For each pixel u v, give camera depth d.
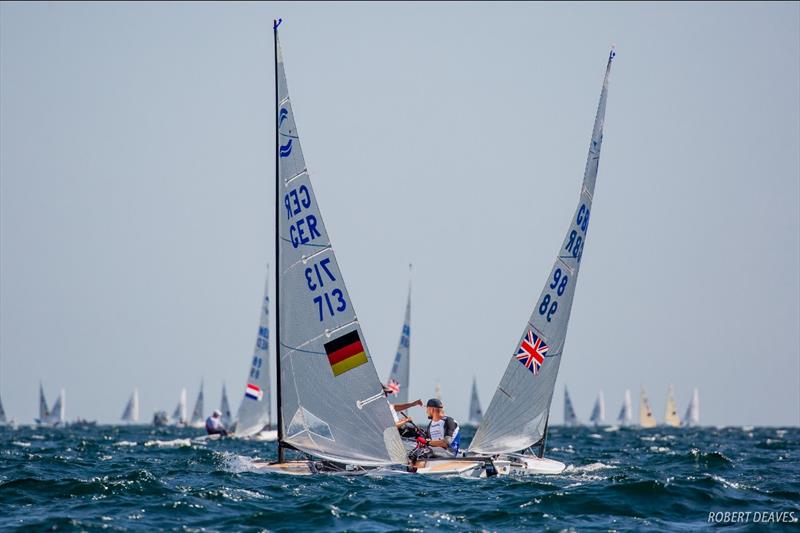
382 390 99.06
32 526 73.88
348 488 93.12
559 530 74.00
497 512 80.56
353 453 98.81
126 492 91.12
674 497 87.06
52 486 94.62
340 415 98.62
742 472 121.81
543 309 110.94
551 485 94.75
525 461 111.06
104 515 79.00
